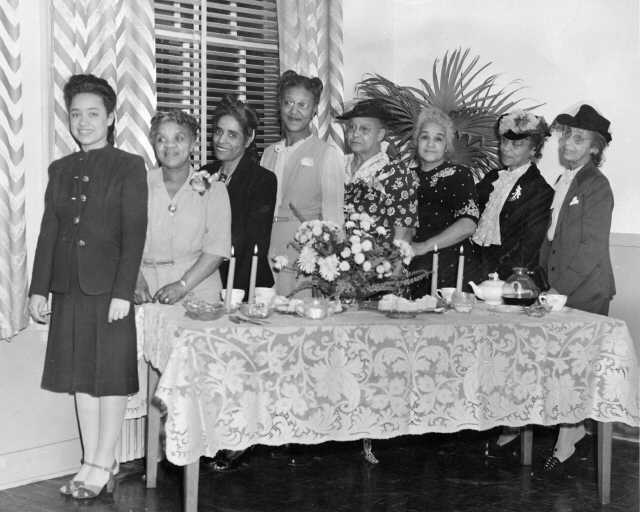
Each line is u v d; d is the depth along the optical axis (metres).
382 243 3.79
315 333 3.34
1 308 3.78
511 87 5.48
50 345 3.67
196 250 3.86
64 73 3.95
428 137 4.33
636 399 3.75
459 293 3.80
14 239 3.80
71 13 3.95
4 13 3.71
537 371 3.63
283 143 4.50
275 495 3.90
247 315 3.45
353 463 4.39
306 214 4.39
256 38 5.12
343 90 5.55
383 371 3.42
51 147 3.98
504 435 4.75
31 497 3.80
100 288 3.55
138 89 4.20
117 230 3.58
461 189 4.31
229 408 3.24
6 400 3.92
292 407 3.33
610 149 5.09
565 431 4.36
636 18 4.97
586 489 4.10
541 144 4.61
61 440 4.09
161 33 4.74
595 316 3.80
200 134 4.89
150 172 3.90
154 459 3.92
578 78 5.20
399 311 3.54
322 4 5.12
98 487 3.78
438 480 4.18
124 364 3.61
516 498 3.95
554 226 4.47
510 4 5.46
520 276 3.89
